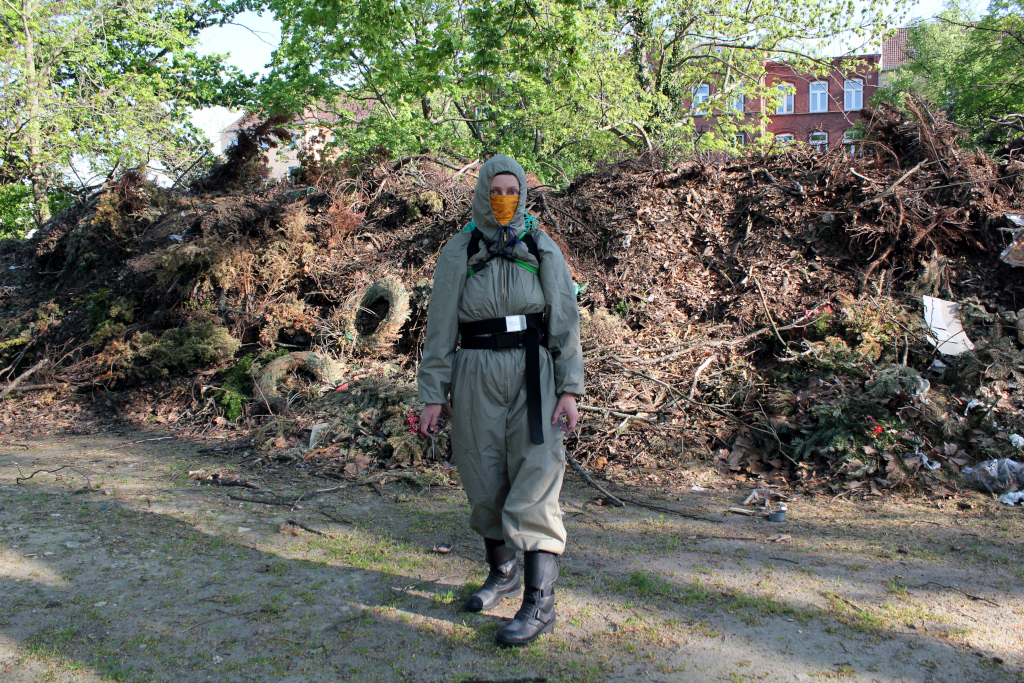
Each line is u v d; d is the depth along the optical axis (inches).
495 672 88.7
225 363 265.6
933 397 186.4
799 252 251.1
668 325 236.2
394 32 623.2
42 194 588.4
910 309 217.9
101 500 162.6
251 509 156.9
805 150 299.0
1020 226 226.8
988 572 117.2
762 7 682.2
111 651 94.4
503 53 491.8
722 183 297.0
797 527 141.9
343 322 259.1
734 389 205.9
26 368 312.7
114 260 361.7
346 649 94.9
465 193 317.4
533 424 96.4
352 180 331.0
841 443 172.9
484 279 98.3
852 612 103.8
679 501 160.6
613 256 267.0
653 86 717.9
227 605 108.5
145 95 632.4
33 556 128.1
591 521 147.8
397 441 191.8
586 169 650.8
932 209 238.2
